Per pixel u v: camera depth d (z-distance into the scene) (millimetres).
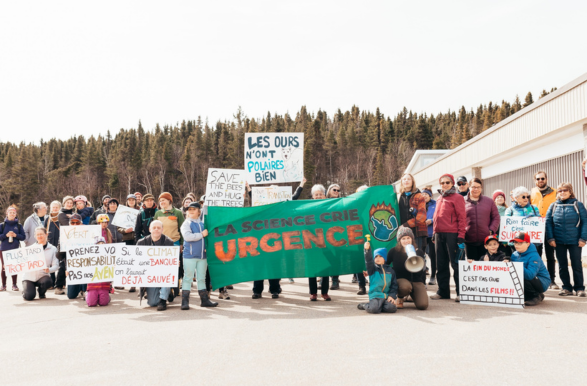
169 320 6328
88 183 91438
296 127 110250
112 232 10320
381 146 111125
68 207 10336
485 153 17172
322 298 8094
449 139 115250
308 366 3982
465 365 3904
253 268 7801
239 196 10234
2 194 78375
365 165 93188
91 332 5656
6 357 4602
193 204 7473
